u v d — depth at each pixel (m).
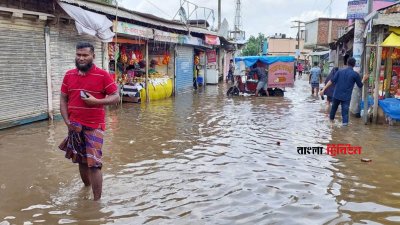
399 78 12.57
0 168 6.68
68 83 5.09
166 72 21.20
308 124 11.42
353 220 4.70
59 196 5.40
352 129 10.58
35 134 9.46
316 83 20.67
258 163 7.16
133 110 14.23
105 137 9.35
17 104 10.37
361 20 13.10
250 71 20.69
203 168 6.81
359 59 13.26
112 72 15.51
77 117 5.06
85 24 11.80
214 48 30.38
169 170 6.68
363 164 7.12
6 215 4.77
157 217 4.75
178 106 15.66
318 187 5.87
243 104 16.58
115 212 4.88
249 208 5.05
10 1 10.29
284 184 5.99
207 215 4.82
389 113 11.11
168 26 19.78
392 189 5.80
